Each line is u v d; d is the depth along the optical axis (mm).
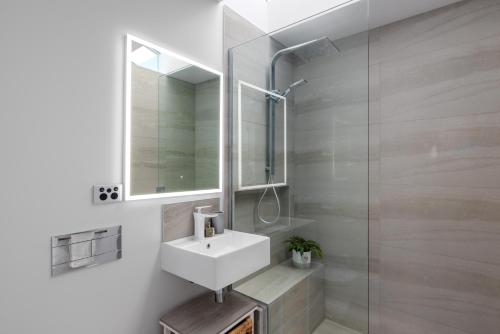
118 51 1300
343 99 1593
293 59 1761
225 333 1344
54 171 1087
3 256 963
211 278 1227
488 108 1738
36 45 1041
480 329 1771
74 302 1141
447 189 1875
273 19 2287
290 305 1696
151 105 1445
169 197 1529
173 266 1402
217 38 1858
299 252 1740
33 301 1030
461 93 1826
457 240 1844
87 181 1184
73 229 1139
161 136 1499
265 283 1796
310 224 1718
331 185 1646
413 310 2012
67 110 1124
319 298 1665
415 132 1992
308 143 1717
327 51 1644
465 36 1812
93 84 1206
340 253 1617
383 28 2127
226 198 1933
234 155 1938
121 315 1296
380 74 2139
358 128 1546
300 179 1746
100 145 1229
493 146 1723
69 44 1131
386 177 2115
